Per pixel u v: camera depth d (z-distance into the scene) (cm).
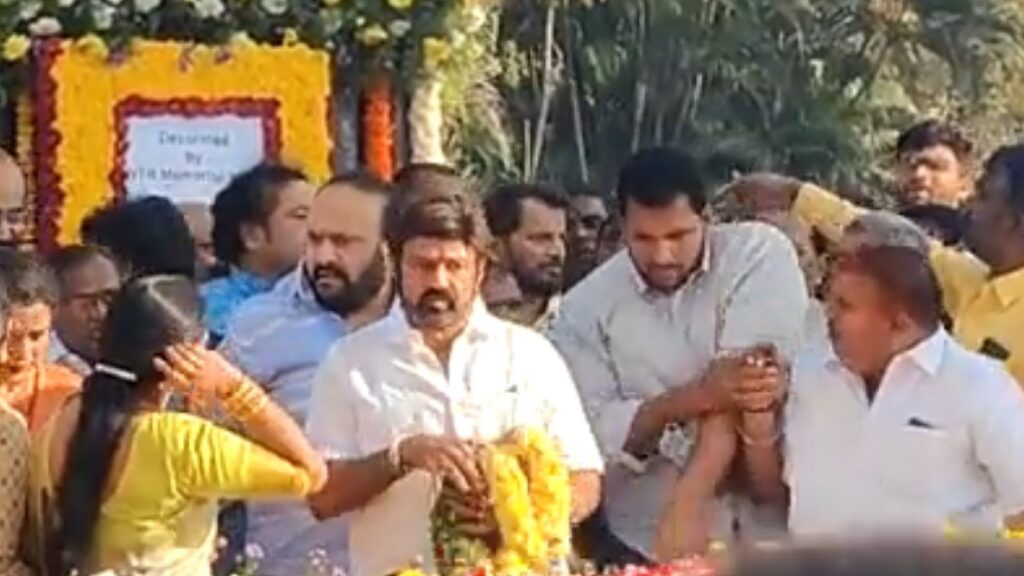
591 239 760
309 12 866
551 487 474
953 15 2278
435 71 888
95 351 575
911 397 494
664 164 547
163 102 855
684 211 541
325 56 870
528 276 696
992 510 494
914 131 806
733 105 2166
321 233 579
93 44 847
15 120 856
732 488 522
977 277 584
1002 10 2305
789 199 618
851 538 192
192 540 470
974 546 190
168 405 482
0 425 476
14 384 541
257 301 588
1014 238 573
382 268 576
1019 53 2311
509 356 509
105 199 845
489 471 471
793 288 546
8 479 473
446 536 473
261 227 654
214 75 861
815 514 501
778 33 2183
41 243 842
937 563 188
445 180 513
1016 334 571
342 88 881
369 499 496
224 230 661
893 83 2245
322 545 544
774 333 541
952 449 493
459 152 1892
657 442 541
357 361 509
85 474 464
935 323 496
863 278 490
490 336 509
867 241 520
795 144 2134
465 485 472
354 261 577
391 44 878
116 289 573
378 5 871
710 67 2150
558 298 663
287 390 575
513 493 467
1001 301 575
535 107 2092
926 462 493
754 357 512
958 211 715
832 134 2145
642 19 2134
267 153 862
